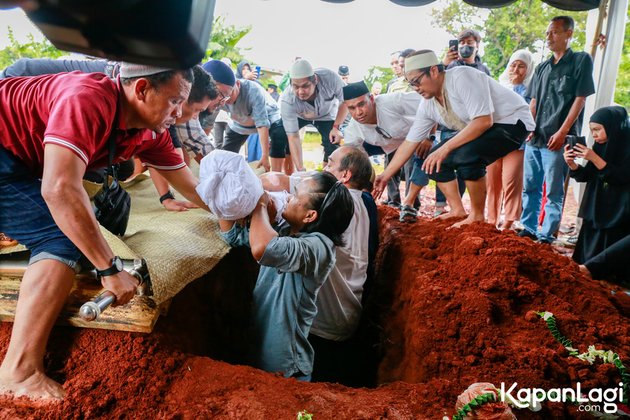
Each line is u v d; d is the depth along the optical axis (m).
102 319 2.06
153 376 1.96
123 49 0.67
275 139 5.31
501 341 2.02
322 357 2.93
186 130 3.51
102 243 1.80
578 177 3.55
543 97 4.58
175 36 0.65
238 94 4.65
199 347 2.59
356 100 3.96
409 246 3.12
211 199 2.25
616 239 3.46
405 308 2.63
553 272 2.43
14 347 1.84
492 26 8.39
